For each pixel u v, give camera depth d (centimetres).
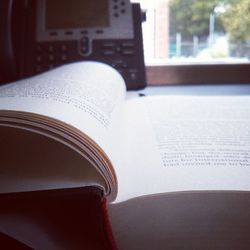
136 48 34
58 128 13
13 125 13
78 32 35
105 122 16
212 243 12
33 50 35
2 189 12
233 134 20
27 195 11
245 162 16
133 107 27
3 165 13
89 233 11
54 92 17
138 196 14
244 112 25
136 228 12
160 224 12
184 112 25
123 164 16
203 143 19
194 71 39
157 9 41
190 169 16
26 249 11
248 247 11
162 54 43
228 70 39
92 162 13
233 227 12
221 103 28
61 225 11
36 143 14
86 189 11
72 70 24
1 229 11
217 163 16
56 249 11
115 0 35
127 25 35
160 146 18
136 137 20
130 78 34
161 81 39
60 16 35
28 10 35
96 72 25
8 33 34
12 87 18
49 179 12
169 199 14
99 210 11
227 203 13
